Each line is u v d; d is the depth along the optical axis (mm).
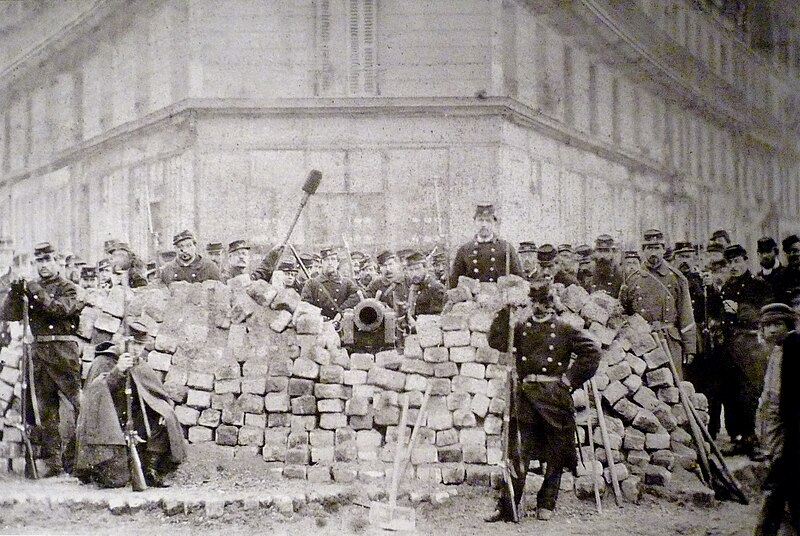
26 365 5668
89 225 6086
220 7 5785
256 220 5703
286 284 5633
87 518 5074
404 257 5617
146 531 4977
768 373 5477
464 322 5332
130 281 5816
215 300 5543
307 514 5066
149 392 5332
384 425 5348
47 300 5637
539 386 5020
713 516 5121
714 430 5738
